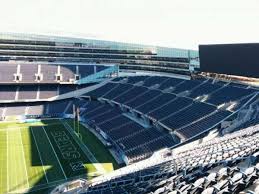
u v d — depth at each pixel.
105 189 31.95
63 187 39.69
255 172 15.20
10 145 57.62
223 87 61.03
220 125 49.12
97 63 109.50
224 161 21.66
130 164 46.97
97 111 77.00
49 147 56.50
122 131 60.38
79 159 50.47
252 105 49.56
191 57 85.25
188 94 64.25
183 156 36.78
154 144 52.12
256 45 53.19
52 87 93.44
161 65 96.19
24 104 87.88
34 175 44.59
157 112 61.97
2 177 43.97
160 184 22.62
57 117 81.25
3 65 94.31
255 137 29.70
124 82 88.44
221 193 13.69
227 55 58.41
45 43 109.50
